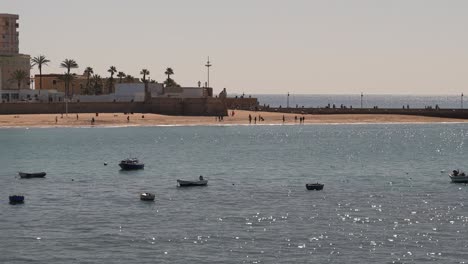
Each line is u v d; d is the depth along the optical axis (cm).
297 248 9488
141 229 10550
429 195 13762
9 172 17338
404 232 10381
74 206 12419
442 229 10575
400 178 16475
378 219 11312
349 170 18150
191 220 11200
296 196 13575
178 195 13662
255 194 13812
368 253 9256
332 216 11538
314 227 10712
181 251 9338
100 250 9381
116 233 10288
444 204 12681
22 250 9388
